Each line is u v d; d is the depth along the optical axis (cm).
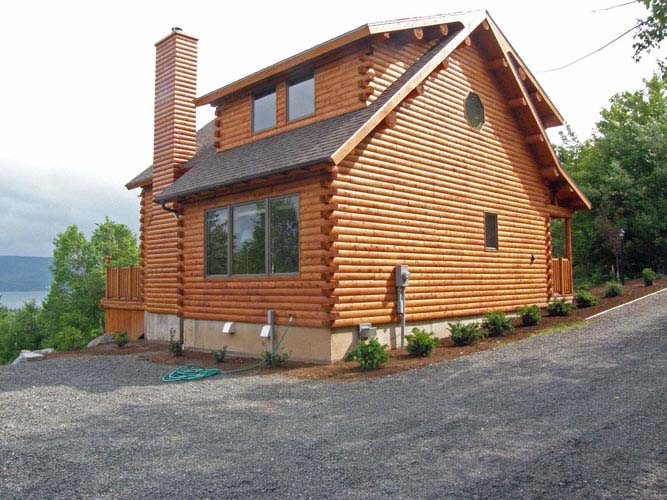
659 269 2809
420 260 1243
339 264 1046
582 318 1419
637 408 620
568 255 1914
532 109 1588
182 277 1409
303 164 1005
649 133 2997
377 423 622
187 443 577
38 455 551
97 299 4953
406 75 1212
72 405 782
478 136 1466
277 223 1156
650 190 2850
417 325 1239
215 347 1305
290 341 1116
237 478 468
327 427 618
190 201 1386
